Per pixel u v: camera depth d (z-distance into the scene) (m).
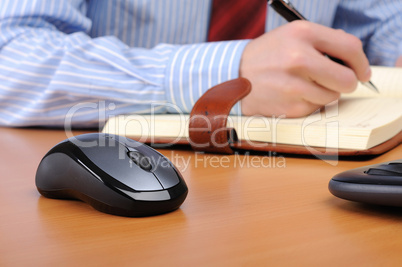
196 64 0.83
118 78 0.85
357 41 0.74
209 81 0.81
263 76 0.74
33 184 0.46
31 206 0.39
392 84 0.92
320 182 0.47
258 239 0.30
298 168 0.54
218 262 0.26
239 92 0.60
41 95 0.86
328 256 0.27
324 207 0.38
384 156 0.58
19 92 0.87
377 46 1.47
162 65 0.86
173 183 0.37
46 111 0.86
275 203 0.39
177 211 0.37
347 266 0.25
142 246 0.29
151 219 0.35
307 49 0.71
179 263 0.26
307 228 0.32
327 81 0.71
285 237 0.30
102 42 0.88
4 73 0.87
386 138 0.61
